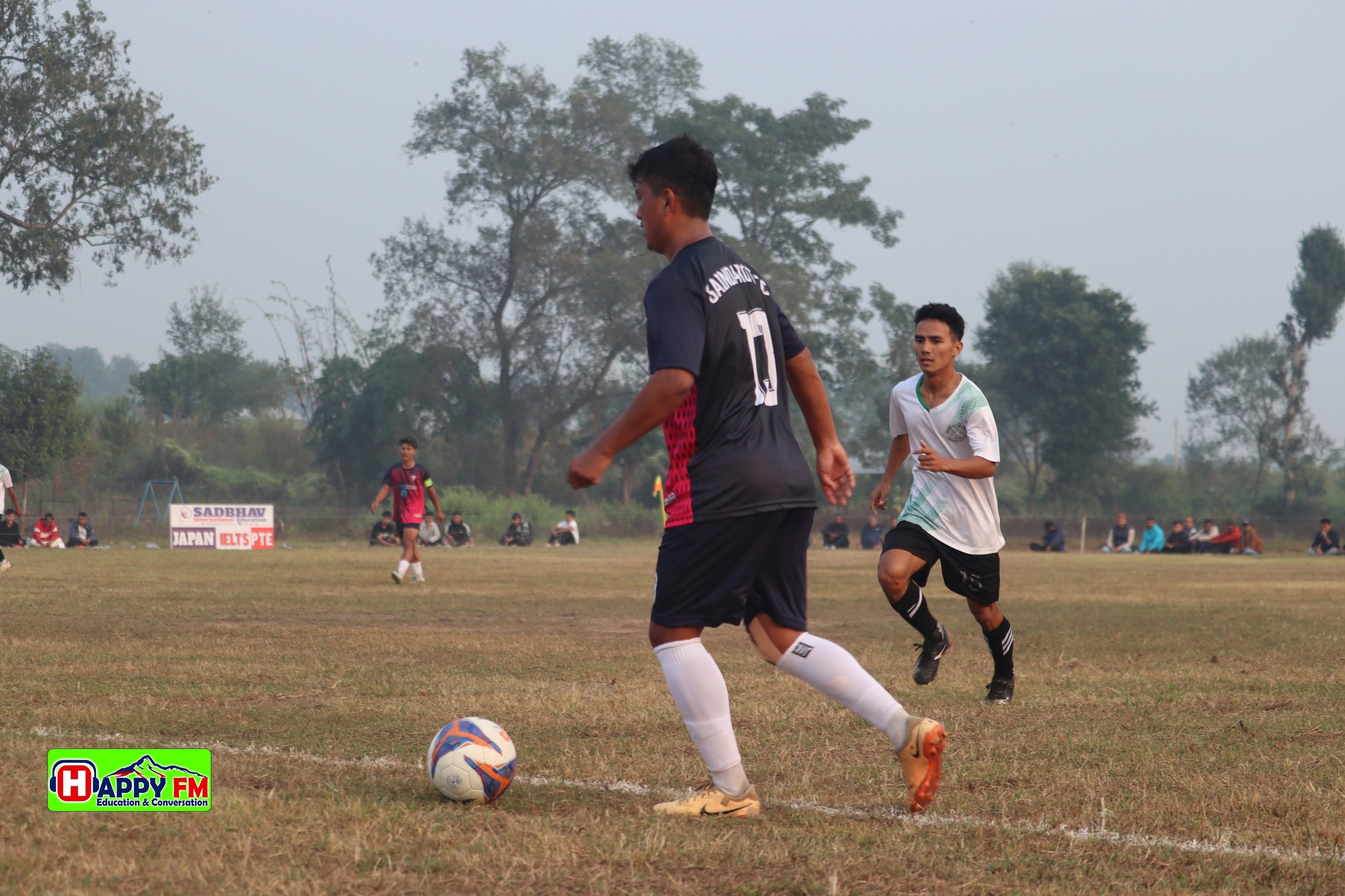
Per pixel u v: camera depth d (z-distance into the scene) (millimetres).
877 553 55812
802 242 97812
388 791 5906
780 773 6562
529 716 8305
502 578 28250
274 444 97500
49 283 68438
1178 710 8992
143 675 10086
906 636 15031
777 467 5469
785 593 5738
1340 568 41656
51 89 66438
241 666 10852
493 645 13047
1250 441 116812
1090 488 105000
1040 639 14734
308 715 8227
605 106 88125
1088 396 99875
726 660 11914
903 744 5562
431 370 89188
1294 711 8977
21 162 67438
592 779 6367
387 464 90438
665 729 7844
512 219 89500
